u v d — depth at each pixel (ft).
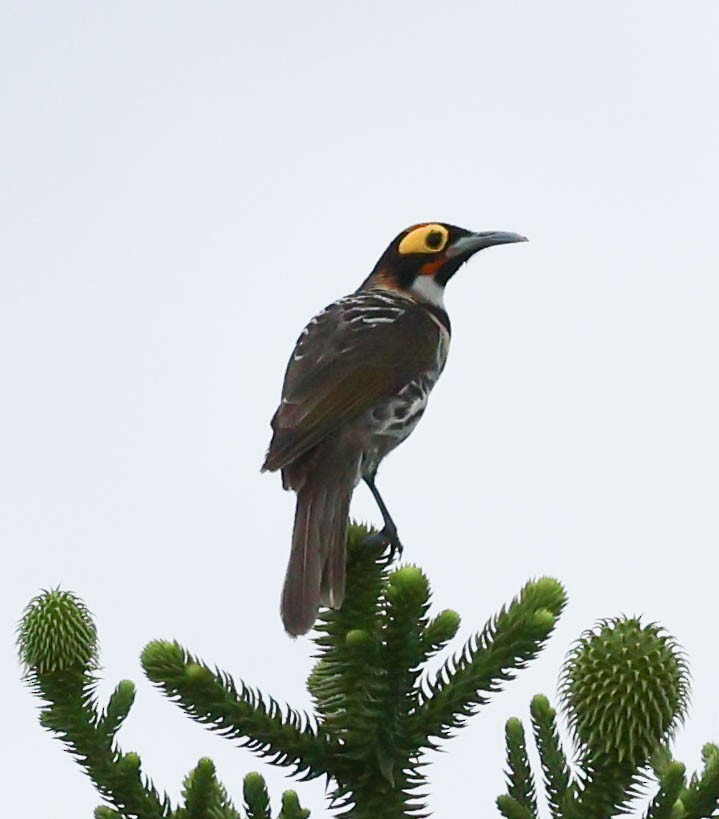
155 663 29.84
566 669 28.09
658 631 27.81
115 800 31.27
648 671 27.04
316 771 29.63
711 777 27.40
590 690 27.37
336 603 34.55
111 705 32.17
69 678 32.17
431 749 29.66
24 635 32.17
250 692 29.86
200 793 29.25
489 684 29.22
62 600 32.32
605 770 27.81
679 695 27.37
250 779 28.27
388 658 28.96
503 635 29.17
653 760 28.17
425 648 29.25
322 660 29.96
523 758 30.76
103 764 31.65
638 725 26.91
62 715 31.96
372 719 29.32
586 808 27.94
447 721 29.37
